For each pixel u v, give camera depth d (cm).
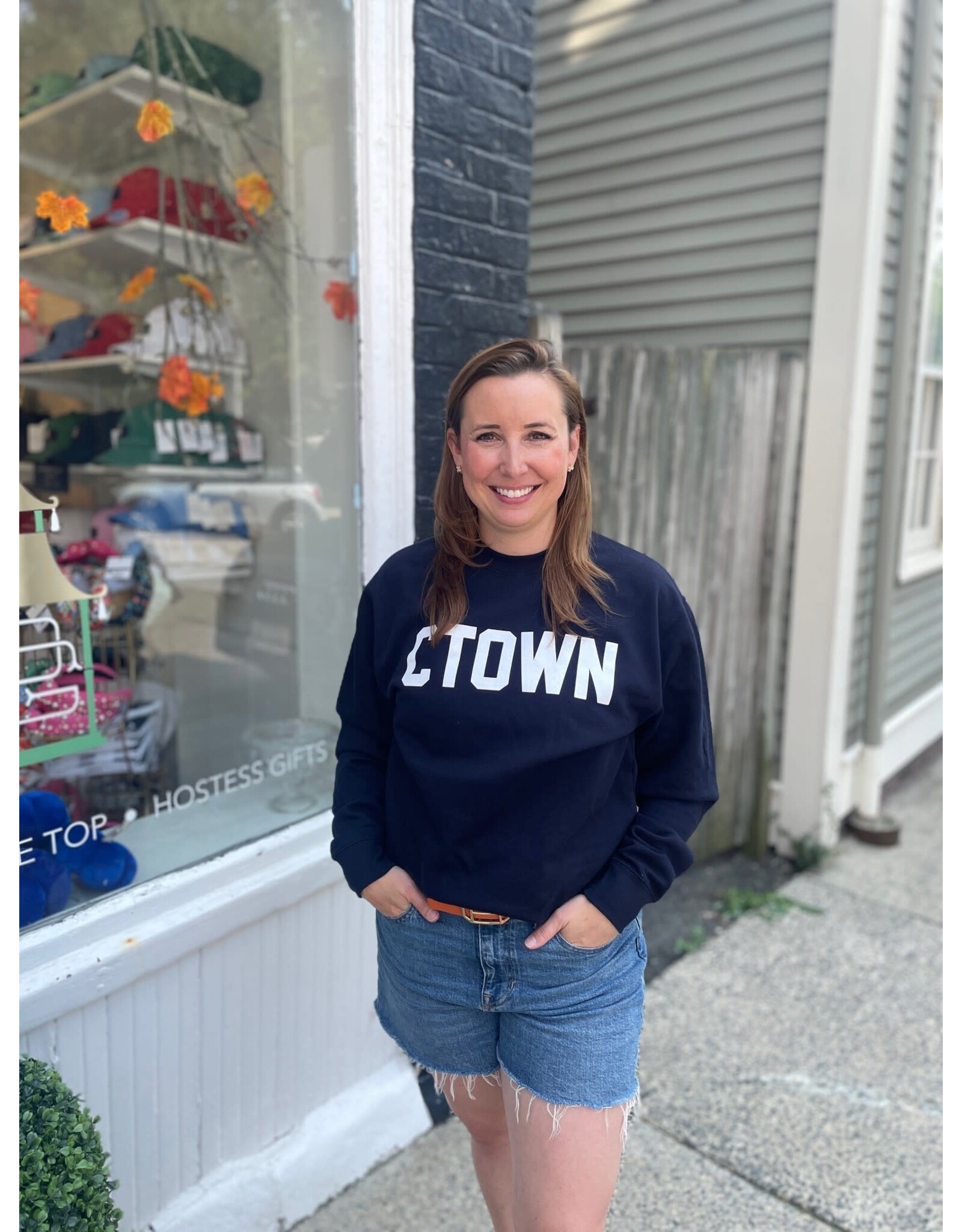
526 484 125
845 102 332
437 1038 139
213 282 252
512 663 126
